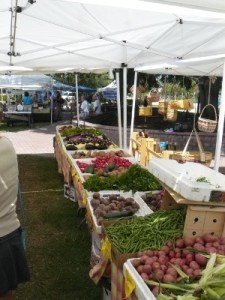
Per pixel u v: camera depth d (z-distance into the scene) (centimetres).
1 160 221
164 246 236
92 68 920
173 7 211
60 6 369
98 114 1709
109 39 495
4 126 1870
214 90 1270
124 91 753
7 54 620
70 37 528
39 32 496
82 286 373
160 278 197
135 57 660
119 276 233
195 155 760
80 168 523
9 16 416
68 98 3200
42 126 1892
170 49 530
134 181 404
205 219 245
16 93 2650
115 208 350
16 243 236
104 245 269
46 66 848
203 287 179
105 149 686
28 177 821
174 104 844
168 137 1141
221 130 432
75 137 809
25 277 246
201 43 472
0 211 226
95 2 209
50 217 557
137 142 872
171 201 297
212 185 240
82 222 514
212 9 216
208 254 216
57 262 422
